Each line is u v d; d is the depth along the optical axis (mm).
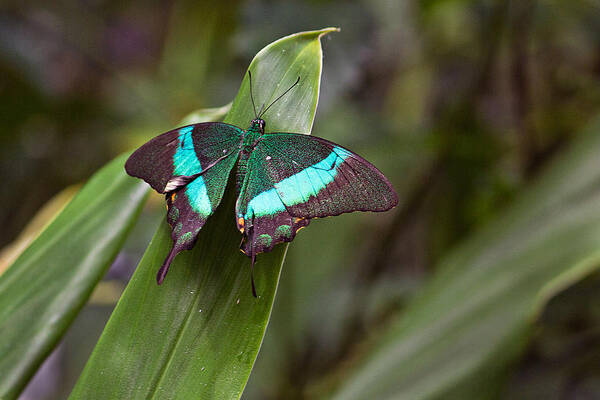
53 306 551
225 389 534
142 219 801
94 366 535
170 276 544
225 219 559
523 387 686
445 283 595
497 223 601
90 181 572
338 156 569
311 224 744
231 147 568
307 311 724
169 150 564
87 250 558
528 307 563
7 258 618
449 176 732
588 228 574
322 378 711
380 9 741
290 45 567
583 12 764
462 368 564
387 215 771
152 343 538
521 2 737
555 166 605
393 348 586
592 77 802
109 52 1122
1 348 546
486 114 826
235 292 544
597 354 681
